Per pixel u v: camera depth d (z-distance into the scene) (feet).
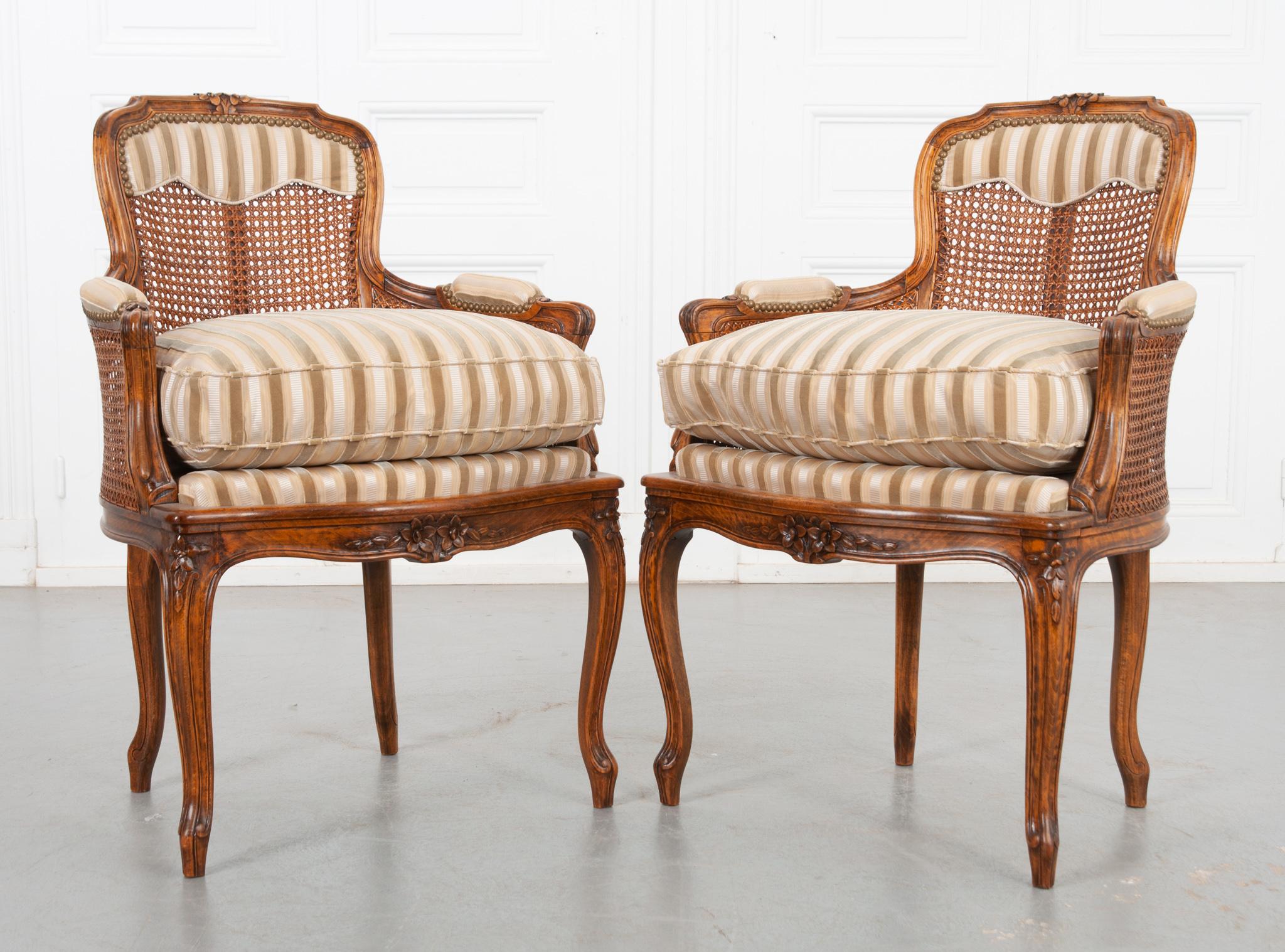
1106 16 10.82
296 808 5.74
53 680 7.93
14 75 10.50
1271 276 10.96
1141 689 7.79
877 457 5.01
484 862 5.14
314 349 4.91
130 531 5.05
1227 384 11.05
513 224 10.89
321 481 4.86
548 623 9.50
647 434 11.02
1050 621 4.66
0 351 10.69
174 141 6.28
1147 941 4.46
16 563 10.83
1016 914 4.66
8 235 10.61
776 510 5.18
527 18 10.75
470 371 5.13
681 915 4.66
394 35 10.73
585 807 5.76
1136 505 5.00
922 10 10.84
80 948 4.40
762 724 7.00
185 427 4.68
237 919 4.62
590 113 10.81
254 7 10.62
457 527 5.10
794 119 10.87
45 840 5.38
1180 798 5.88
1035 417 4.60
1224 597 10.50
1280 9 10.78
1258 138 10.86
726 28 10.75
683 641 8.90
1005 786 6.02
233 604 10.16
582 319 5.89
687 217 10.89
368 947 4.41
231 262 6.51
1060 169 6.33
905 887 4.90
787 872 5.04
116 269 5.85
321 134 6.75
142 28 10.59
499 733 6.85
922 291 6.58
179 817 5.53
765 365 5.21
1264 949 4.41
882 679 7.92
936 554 4.84
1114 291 6.14
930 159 6.66
